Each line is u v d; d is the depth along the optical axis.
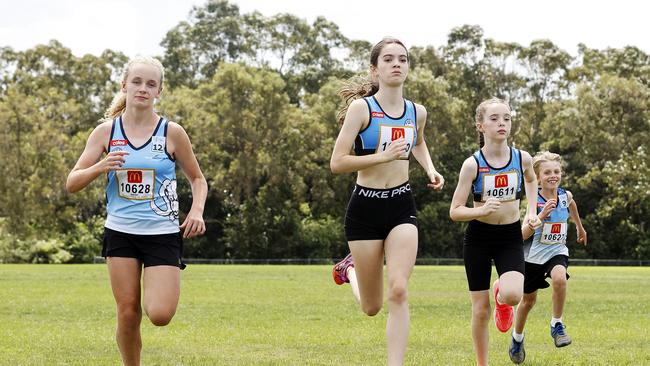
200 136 136.50
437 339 22.91
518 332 18.75
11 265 96.75
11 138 131.75
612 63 156.25
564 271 19.84
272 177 135.50
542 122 150.25
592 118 136.62
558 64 154.88
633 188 121.19
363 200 15.20
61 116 150.88
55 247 123.62
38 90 154.25
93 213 144.25
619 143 134.62
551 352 20.36
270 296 40.62
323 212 144.12
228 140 138.00
